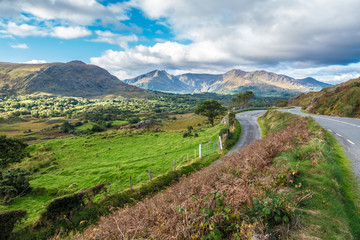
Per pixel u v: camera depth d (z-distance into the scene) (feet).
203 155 91.30
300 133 44.45
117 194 50.01
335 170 24.22
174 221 14.64
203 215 13.89
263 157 29.94
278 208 14.19
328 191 19.24
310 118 65.46
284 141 38.78
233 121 144.66
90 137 180.04
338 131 51.90
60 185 80.94
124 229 15.49
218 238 12.03
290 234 12.91
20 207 59.31
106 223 19.90
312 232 13.21
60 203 42.42
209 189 18.54
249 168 24.98
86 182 81.71
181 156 102.32
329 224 14.34
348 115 90.89
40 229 39.19
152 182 57.47
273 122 117.29
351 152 33.71
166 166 90.02
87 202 46.29
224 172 28.48
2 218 37.70
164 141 155.02
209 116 221.87
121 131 203.62
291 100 289.12
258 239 11.50
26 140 342.03
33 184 82.58
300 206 16.84
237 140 107.96
